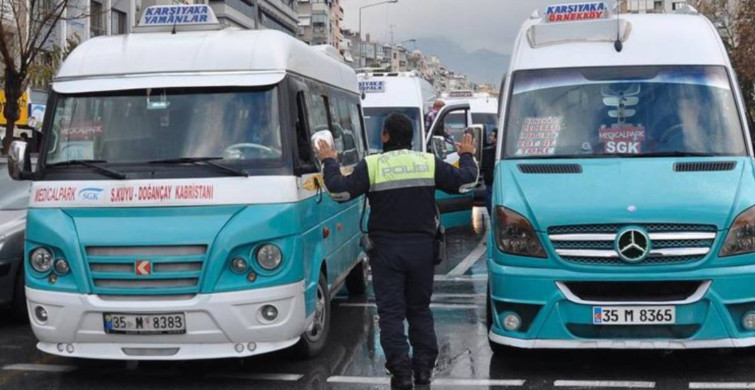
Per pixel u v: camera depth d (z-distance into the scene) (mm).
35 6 19781
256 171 6242
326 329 7305
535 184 6457
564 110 7184
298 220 6320
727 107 7074
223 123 6461
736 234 5977
